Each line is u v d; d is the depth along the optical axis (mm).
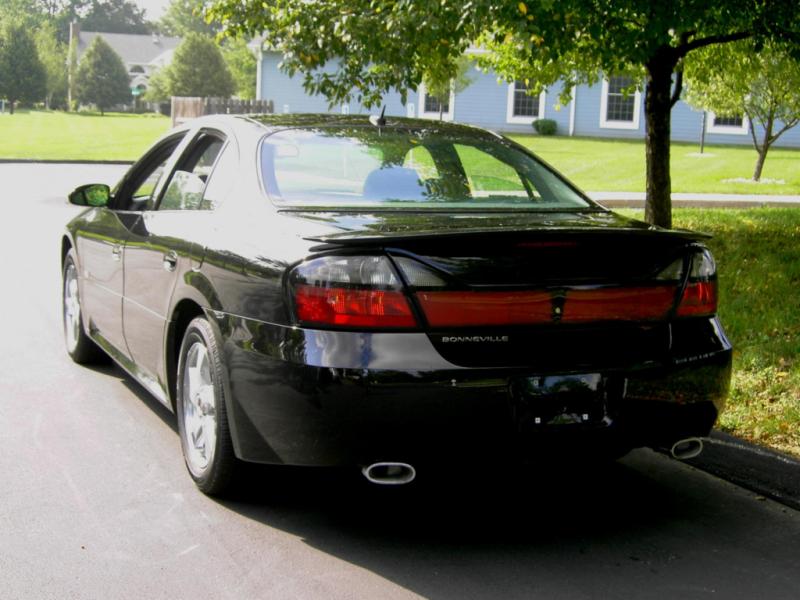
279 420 3580
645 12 7535
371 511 4141
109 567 3562
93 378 6141
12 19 78312
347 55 8578
